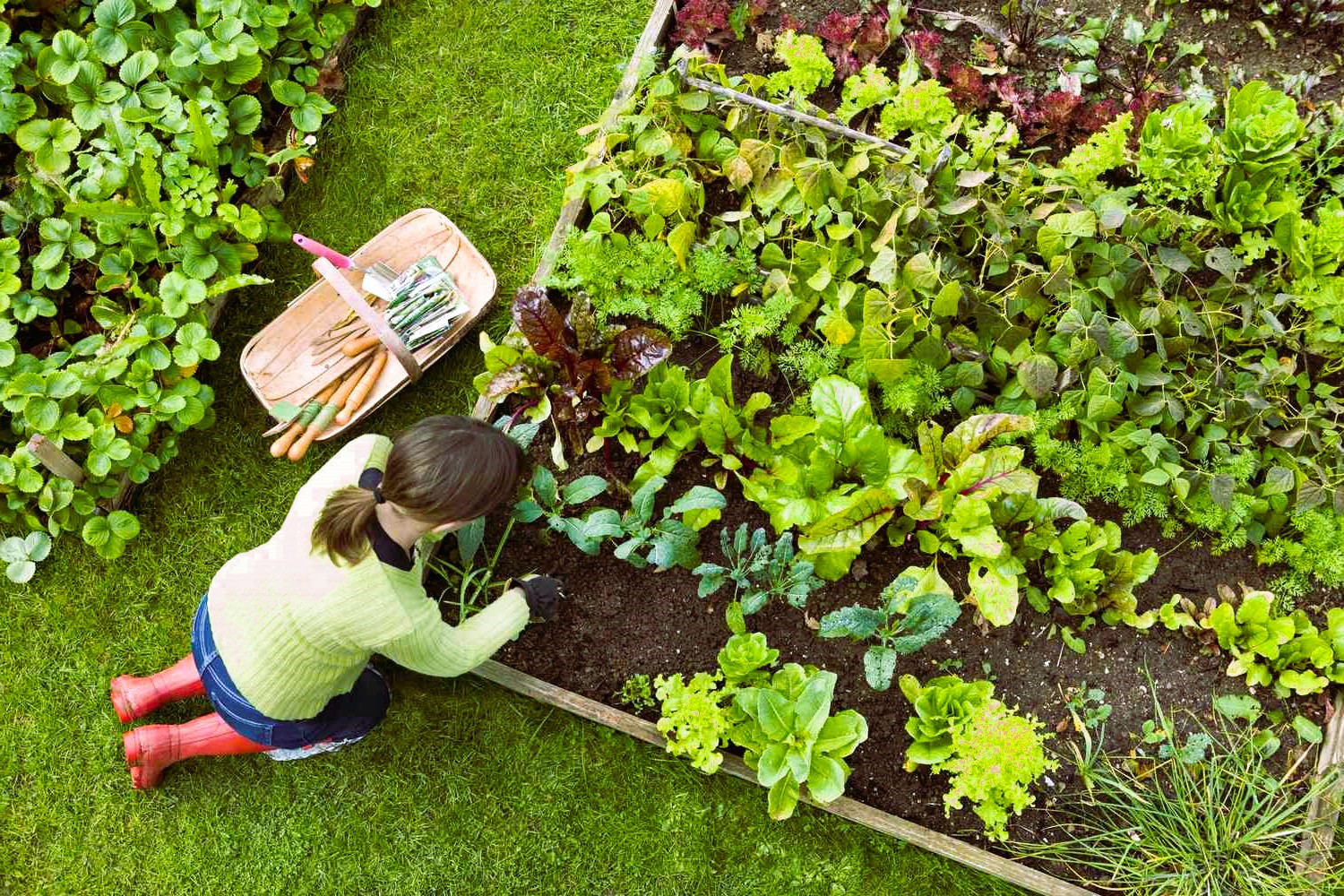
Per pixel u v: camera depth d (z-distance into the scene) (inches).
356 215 146.8
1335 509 121.3
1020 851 122.2
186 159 131.4
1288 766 124.3
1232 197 129.0
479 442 86.0
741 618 122.4
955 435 120.3
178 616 134.3
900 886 125.0
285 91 140.2
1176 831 120.0
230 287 131.6
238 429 139.0
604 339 122.1
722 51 147.3
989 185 129.2
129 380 127.8
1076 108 137.1
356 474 102.3
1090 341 120.5
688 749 118.6
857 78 135.9
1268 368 125.8
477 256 137.9
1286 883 118.6
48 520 133.2
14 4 138.9
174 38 138.4
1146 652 127.6
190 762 130.3
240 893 127.7
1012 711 117.3
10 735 131.3
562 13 150.4
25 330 135.5
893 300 123.5
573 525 122.6
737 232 133.4
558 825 128.0
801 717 116.0
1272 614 127.5
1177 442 126.1
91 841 128.8
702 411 124.6
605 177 130.3
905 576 122.3
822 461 120.3
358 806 129.2
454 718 130.6
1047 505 120.6
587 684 128.8
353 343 133.4
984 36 144.0
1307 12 139.3
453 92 149.5
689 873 126.4
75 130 132.0
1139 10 144.8
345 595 93.2
